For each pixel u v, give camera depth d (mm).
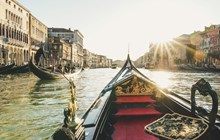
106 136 3842
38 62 28531
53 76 24875
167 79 30516
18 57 43250
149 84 6281
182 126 2955
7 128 7430
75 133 2295
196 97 13852
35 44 52719
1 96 13977
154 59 98125
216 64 57562
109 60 193500
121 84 6285
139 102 5793
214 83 23750
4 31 37375
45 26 61906
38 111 9789
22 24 45219
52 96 14078
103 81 27625
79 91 17156
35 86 19547
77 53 92688
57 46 65375
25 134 6871
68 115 2373
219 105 11164
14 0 40469
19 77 28609
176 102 4637
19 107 10664
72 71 32219
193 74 43906
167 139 2701
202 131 2787
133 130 4316
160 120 3178
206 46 65500
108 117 4809
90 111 3842
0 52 35750
